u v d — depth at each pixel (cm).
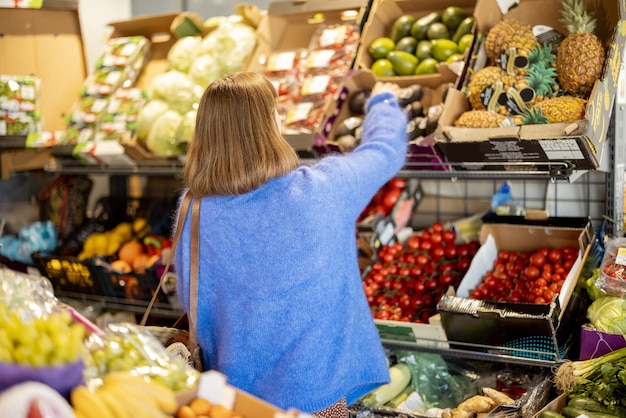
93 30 404
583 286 244
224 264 177
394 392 247
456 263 279
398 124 207
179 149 314
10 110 335
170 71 329
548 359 224
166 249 312
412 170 270
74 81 369
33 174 383
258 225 174
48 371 113
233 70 316
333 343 181
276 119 184
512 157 232
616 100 248
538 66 238
